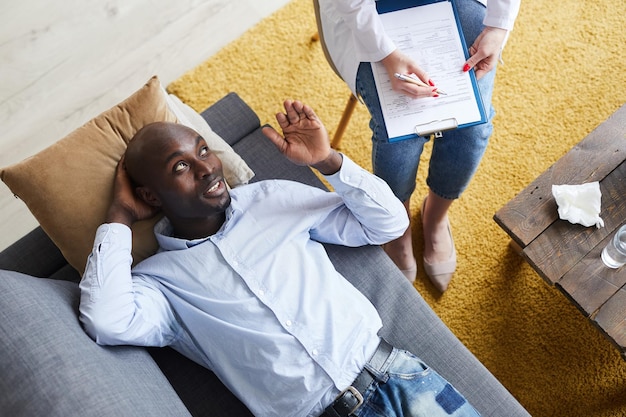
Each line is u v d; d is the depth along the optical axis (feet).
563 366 5.54
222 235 4.26
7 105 6.60
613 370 5.48
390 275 4.65
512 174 6.24
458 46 4.63
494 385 4.28
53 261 4.68
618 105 6.46
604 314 4.28
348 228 4.56
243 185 4.68
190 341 4.25
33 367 3.19
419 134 4.53
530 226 4.55
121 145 4.39
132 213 4.20
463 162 4.94
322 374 4.02
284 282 4.15
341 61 4.91
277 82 6.65
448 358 4.36
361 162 6.37
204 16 6.93
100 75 6.72
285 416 4.07
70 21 6.89
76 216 4.22
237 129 5.21
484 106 4.76
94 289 3.82
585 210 4.51
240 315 4.09
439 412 3.92
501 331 5.70
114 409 3.17
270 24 6.85
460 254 5.98
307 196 4.48
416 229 6.11
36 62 6.75
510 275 5.88
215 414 4.25
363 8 4.47
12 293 3.45
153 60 6.77
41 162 4.20
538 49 6.69
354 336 4.10
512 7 4.56
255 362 4.05
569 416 5.38
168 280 4.22
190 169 4.03
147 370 3.82
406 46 4.63
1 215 6.17
